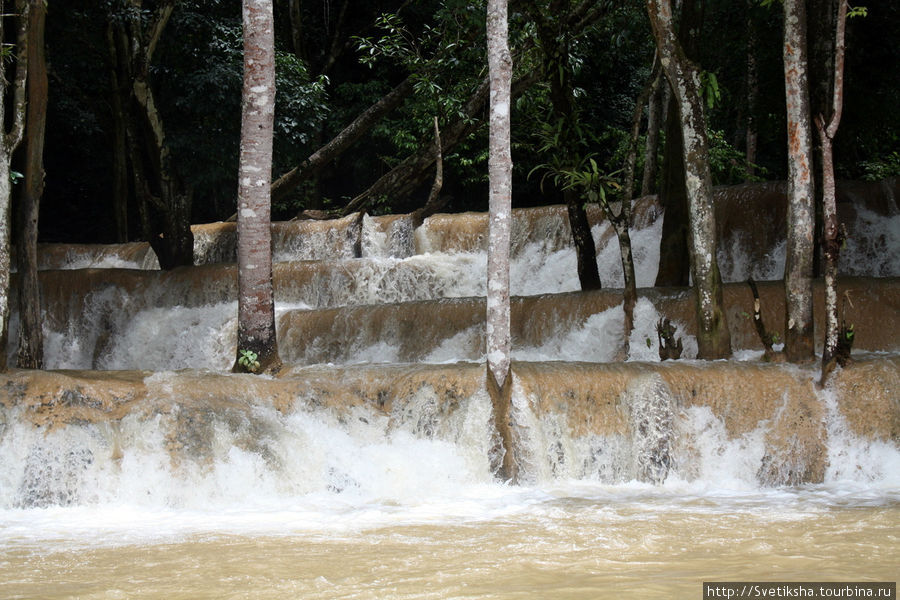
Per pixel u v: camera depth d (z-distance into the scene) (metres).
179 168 21.80
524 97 19.73
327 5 30.47
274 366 12.55
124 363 19.03
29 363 15.12
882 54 22.86
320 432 11.12
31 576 6.79
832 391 11.66
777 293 14.42
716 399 11.45
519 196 30.69
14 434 10.23
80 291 19.39
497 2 11.27
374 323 16.80
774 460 11.30
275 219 30.95
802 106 12.56
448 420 11.15
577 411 11.25
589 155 15.54
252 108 12.62
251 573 6.76
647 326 14.98
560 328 15.74
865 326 13.91
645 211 18.95
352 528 8.59
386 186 22.78
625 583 6.24
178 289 19.23
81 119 26.42
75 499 10.01
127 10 20.09
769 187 17.80
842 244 11.95
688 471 11.20
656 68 15.80
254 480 10.38
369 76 31.08
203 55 21.70
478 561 7.04
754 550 7.34
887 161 24.69
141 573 6.82
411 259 19.67
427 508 9.65
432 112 22.41
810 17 15.66
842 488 10.91
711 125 26.20
